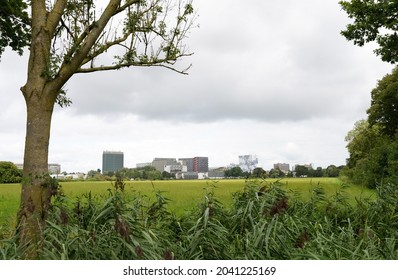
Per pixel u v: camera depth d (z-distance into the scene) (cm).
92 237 572
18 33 1516
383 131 4731
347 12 2025
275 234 633
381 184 985
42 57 902
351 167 5750
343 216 956
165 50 1012
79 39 917
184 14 1023
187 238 705
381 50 2062
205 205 741
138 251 523
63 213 605
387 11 1928
